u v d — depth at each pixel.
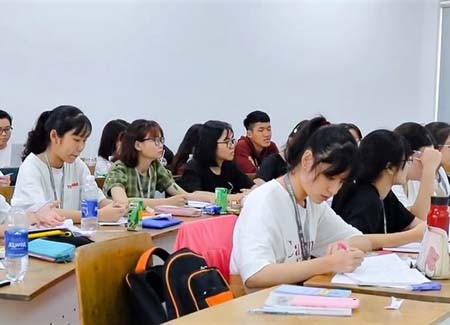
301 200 1.99
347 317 1.35
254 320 1.32
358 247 2.07
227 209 3.37
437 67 5.76
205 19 5.86
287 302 1.42
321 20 5.76
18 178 2.89
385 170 2.34
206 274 1.74
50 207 2.64
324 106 5.80
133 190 3.47
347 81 5.76
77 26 5.87
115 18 5.86
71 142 2.87
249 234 1.86
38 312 1.86
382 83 5.72
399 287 1.64
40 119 2.92
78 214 2.76
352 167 1.82
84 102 5.91
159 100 5.91
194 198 3.62
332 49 5.76
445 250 1.77
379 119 5.74
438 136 3.38
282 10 5.79
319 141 1.83
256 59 5.85
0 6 5.87
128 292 1.71
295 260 1.97
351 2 5.71
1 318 1.76
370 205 2.29
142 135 3.45
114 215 2.84
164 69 5.89
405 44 5.70
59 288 1.93
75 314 2.01
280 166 4.12
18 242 1.85
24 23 5.87
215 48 5.87
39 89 5.90
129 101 5.91
